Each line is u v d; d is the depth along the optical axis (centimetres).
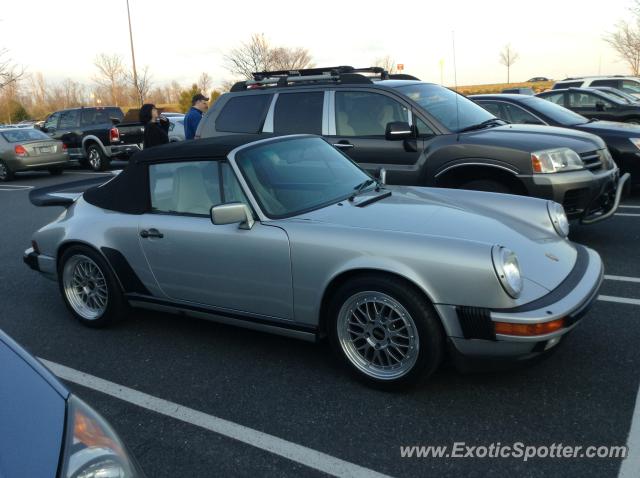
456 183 611
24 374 204
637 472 271
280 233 368
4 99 4894
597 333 412
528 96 935
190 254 409
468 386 353
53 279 514
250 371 395
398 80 684
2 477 164
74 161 1920
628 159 824
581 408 323
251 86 738
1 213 1122
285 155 431
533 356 314
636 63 2997
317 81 687
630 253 599
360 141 643
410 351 335
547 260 346
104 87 4241
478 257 310
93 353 443
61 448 177
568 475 272
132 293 461
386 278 333
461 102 683
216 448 312
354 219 370
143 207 443
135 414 352
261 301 386
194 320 495
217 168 407
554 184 561
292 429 324
